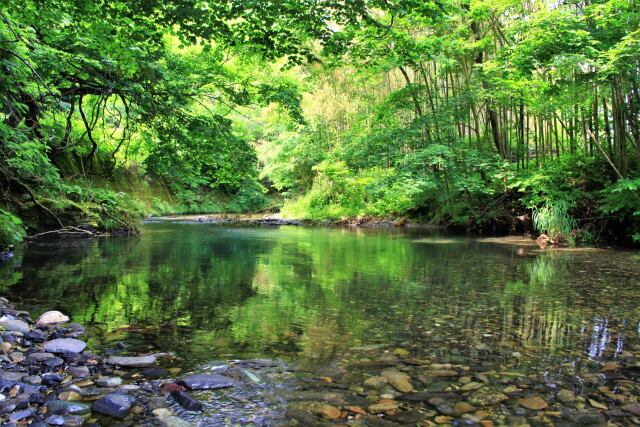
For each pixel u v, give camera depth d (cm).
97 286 546
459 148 1498
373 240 1219
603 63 927
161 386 260
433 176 1515
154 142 988
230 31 539
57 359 294
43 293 500
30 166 837
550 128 1377
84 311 428
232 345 336
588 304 473
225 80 907
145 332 366
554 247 1044
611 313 435
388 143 1576
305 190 2519
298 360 305
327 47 568
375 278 626
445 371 287
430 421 221
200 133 866
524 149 1508
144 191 2380
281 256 868
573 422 221
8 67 609
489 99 1500
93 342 338
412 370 289
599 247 1036
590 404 241
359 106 2047
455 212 1595
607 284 585
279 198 3312
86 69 752
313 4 502
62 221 1147
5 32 569
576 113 1208
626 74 975
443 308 455
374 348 331
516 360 307
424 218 1861
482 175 1558
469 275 654
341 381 271
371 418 224
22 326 354
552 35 959
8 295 485
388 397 249
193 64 883
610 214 1111
